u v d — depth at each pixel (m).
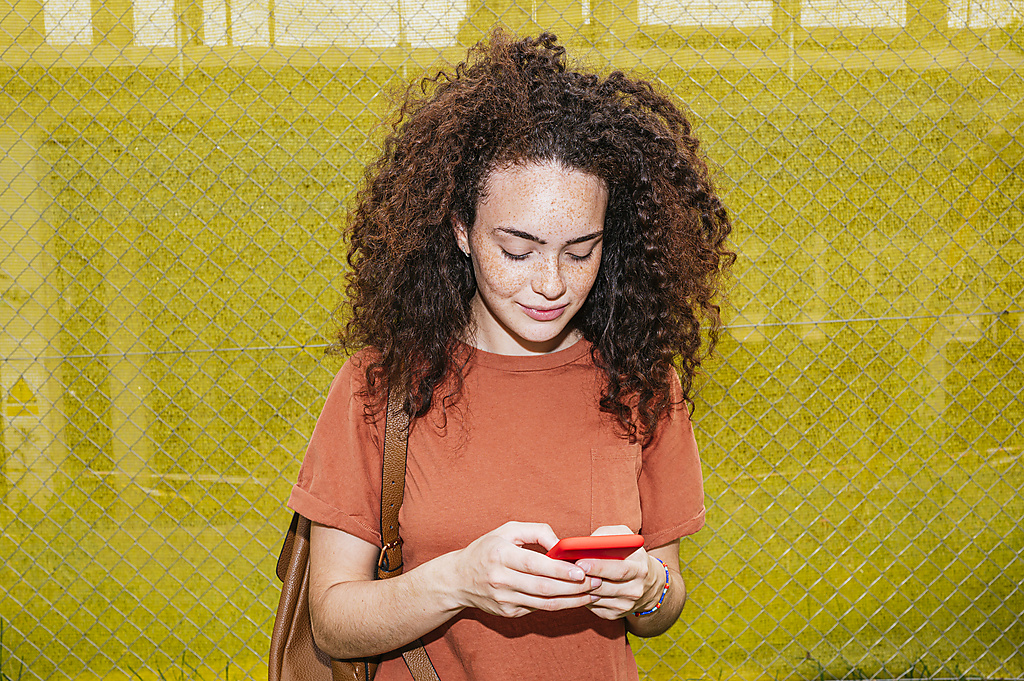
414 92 1.00
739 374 2.51
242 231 2.51
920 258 2.51
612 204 0.91
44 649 2.51
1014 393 2.52
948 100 2.48
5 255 2.49
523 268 0.81
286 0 2.45
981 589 2.53
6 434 2.50
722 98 2.47
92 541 2.53
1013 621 2.52
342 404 0.90
